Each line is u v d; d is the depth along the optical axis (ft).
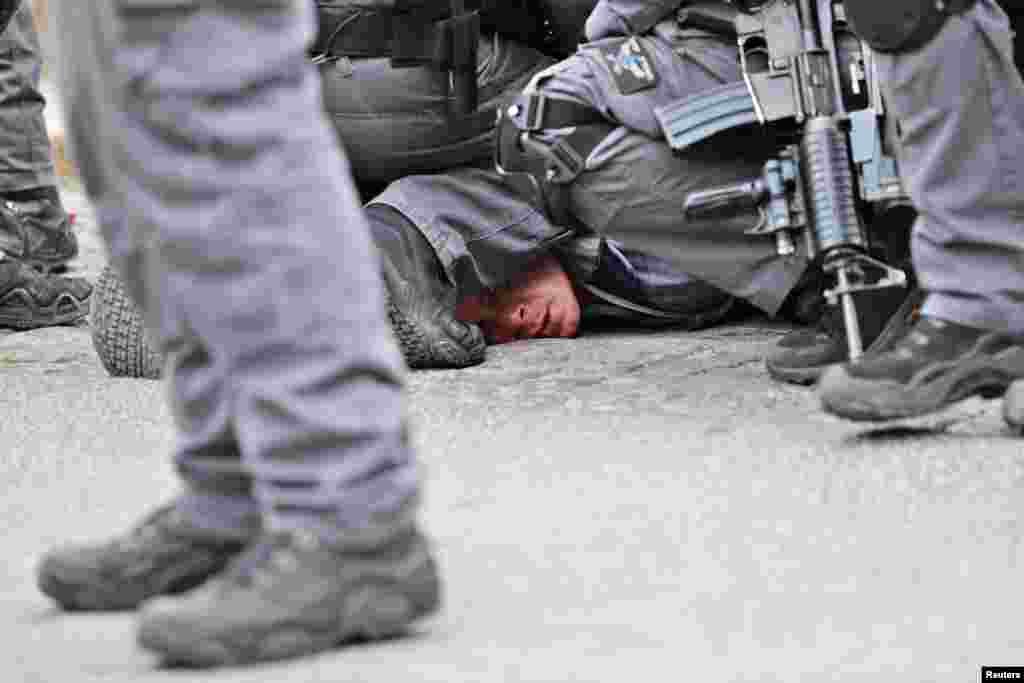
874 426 22.47
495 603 14.74
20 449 23.67
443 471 20.80
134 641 13.97
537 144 28.43
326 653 13.29
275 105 12.51
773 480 19.43
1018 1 24.61
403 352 29.78
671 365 29.22
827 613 14.19
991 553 16.06
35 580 16.62
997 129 21.02
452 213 30.83
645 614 14.25
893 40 20.83
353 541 13.12
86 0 12.77
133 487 21.07
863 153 25.21
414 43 31.32
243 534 14.78
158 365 30.22
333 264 12.72
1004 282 21.40
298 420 12.82
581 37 33.35
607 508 18.39
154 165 12.50
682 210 27.84
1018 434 21.45
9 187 38.47
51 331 37.55
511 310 32.63
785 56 25.98
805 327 32.96
